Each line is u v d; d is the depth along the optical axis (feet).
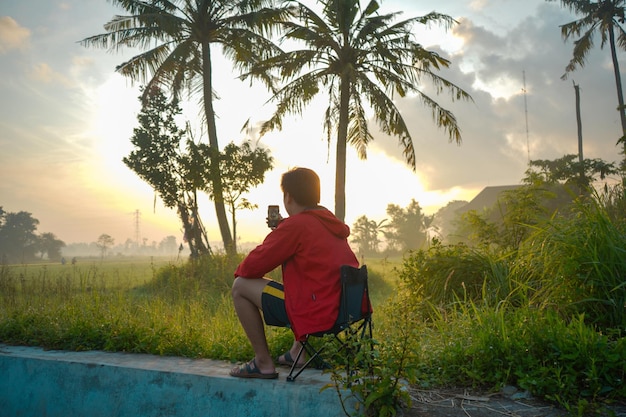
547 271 15.47
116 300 21.74
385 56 62.49
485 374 10.36
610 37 106.73
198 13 72.49
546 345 10.55
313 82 64.90
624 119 93.45
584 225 15.19
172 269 42.96
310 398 9.46
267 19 67.05
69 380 11.93
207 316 19.72
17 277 32.27
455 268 19.94
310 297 9.64
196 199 69.15
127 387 11.25
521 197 26.53
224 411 10.17
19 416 12.23
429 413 8.96
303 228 9.91
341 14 63.31
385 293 40.57
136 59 71.56
